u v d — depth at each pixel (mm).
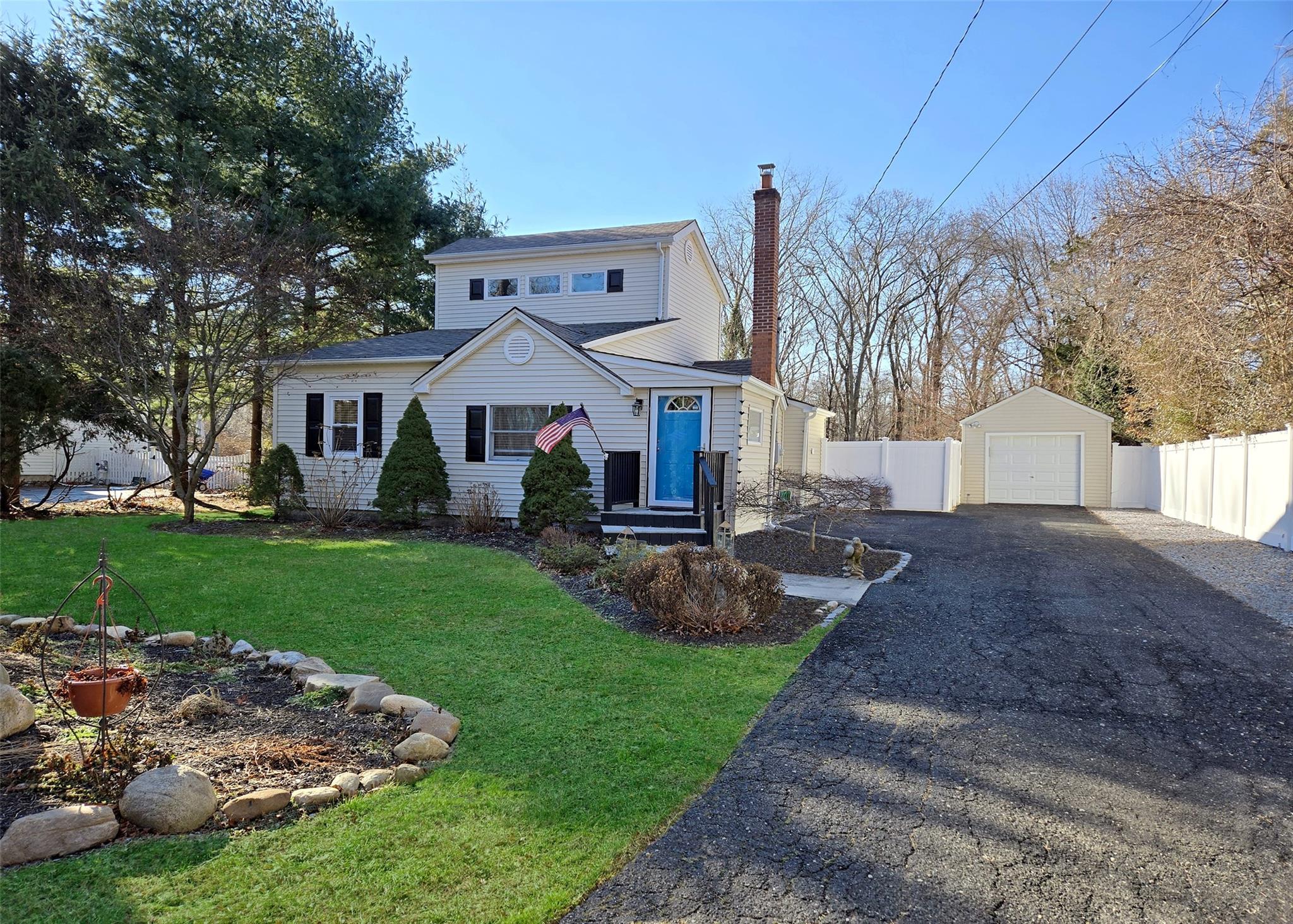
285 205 20094
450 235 25250
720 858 3244
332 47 21891
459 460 15164
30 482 26453
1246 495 14031
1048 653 6602
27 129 17125
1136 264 12961
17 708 4184
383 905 2832
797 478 12484
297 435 16719
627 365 13797
